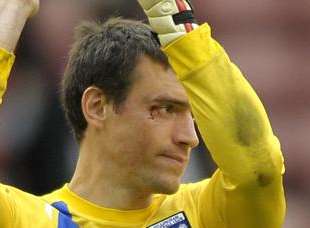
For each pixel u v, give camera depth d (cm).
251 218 1048
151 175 1086
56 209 1113
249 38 2417
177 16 996
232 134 992
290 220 2298
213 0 2423
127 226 1112
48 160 2111
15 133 2134
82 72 1133
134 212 1118
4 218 1046
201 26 1001
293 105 2384
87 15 2247
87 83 1126
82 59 1137
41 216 1095
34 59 2211
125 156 1096
